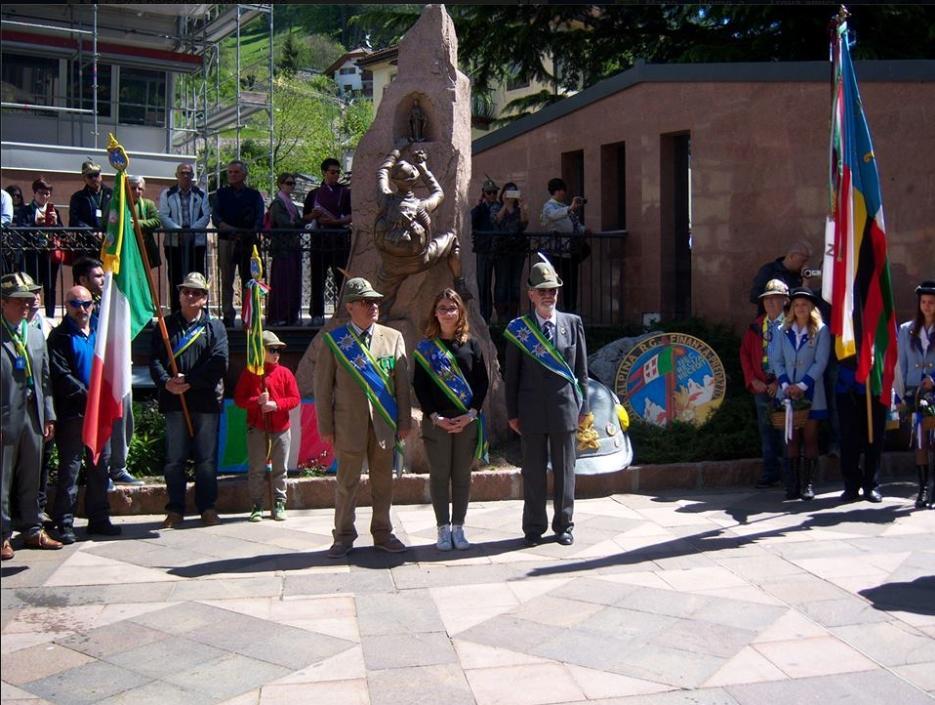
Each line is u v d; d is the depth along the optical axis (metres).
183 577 6.45
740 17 17.42
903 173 10.52
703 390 9.70
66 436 7.39
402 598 5.99
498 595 6.04
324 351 6.98
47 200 12.19
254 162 43.25
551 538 7.34
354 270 9.50
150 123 23.22
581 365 7.34
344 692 4.64
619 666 4.93
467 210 9.61
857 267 7.84
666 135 12.24
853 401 8.41
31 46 20.56
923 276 10.52
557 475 7.20
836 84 8.00
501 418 9.54
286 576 6.46
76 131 21.91
